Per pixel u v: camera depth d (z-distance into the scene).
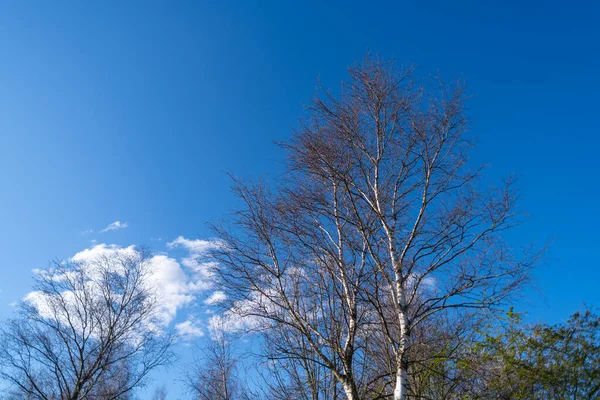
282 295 9.90
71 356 18.38
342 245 10.30
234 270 10.02
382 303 9.80
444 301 8.92
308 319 10.48
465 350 11.58
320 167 10.10
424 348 10.49
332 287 10.43
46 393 18.22
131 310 19.88
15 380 17.55
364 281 9.47
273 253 10.27
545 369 13.77
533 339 14.25
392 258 9.53
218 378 18.67
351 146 10.40
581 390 14.03
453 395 10.89
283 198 10.26
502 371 12.63
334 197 10.49
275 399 10.58
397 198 10.16
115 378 19.28
